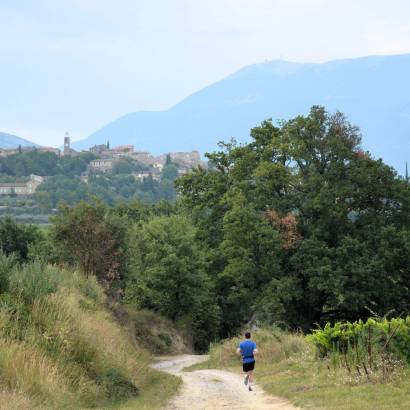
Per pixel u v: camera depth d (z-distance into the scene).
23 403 19.11
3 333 23.91
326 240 69.69
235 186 79.12
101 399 25.61
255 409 23.09
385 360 25.55
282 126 80.94
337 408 20.03
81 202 59.50
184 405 25.84
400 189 71.00
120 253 59.72
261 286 71.12
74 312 31.80
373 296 68.50
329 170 72.94
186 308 95.69
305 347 42.16
